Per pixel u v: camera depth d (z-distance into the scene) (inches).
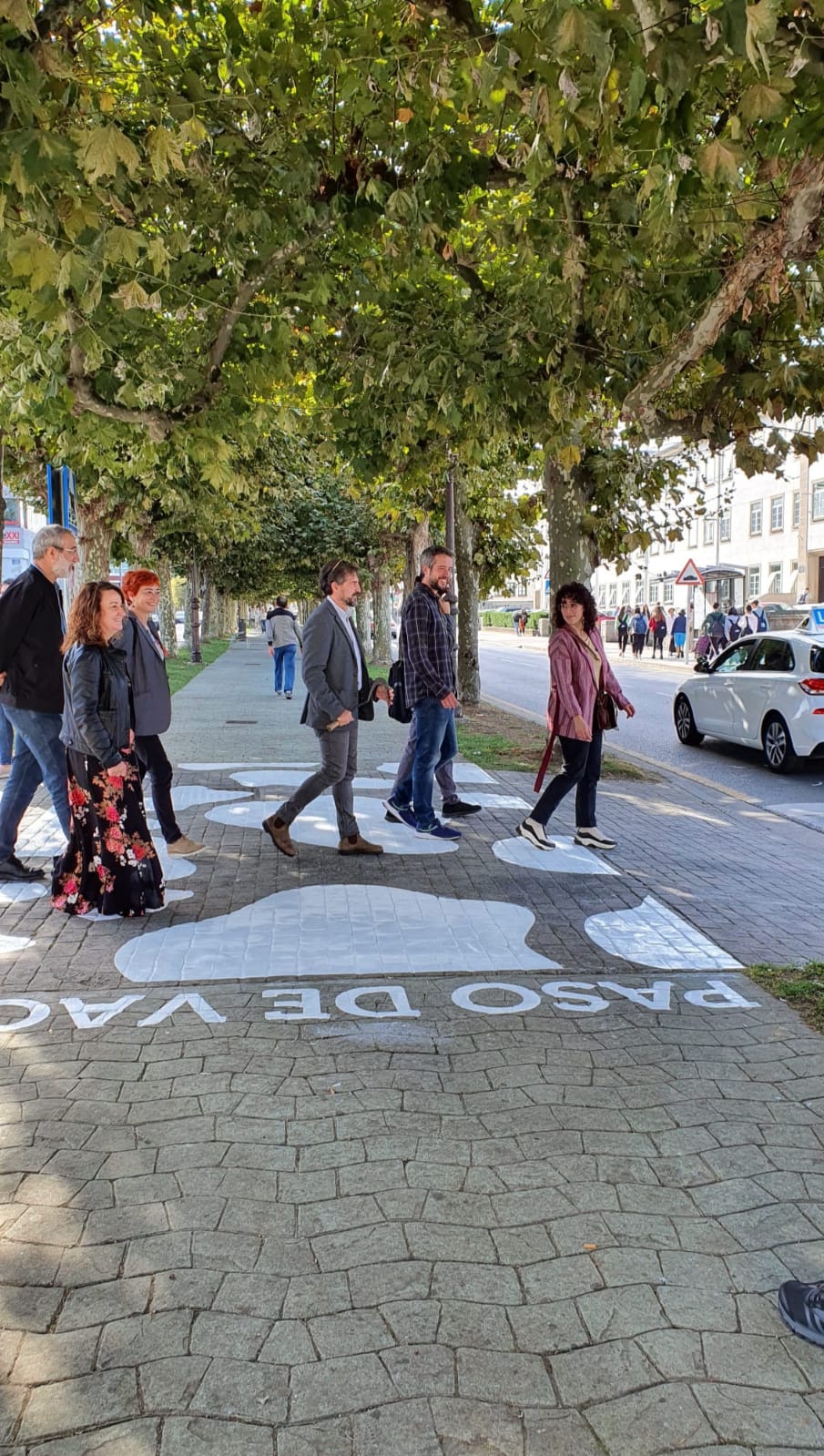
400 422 355.3
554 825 359.6
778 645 553.0
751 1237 119.2
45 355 284.4
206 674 1165.1
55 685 260.2
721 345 301.3
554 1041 172.9
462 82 229.1
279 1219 120.6
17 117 162.6
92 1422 90.6
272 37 254.8
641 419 264.7
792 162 209.3
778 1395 95.6
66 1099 149.1
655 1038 174.9
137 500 621.6
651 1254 115.7
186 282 302.7
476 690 731.4
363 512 1125.1
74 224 175.9
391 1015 183.3
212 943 222.5
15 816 270.7
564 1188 128.0
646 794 442.0
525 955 218.2
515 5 173.3
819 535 1867.6
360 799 397.4
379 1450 88.3
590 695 309.9
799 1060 166.9
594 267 282.2
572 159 265.6
